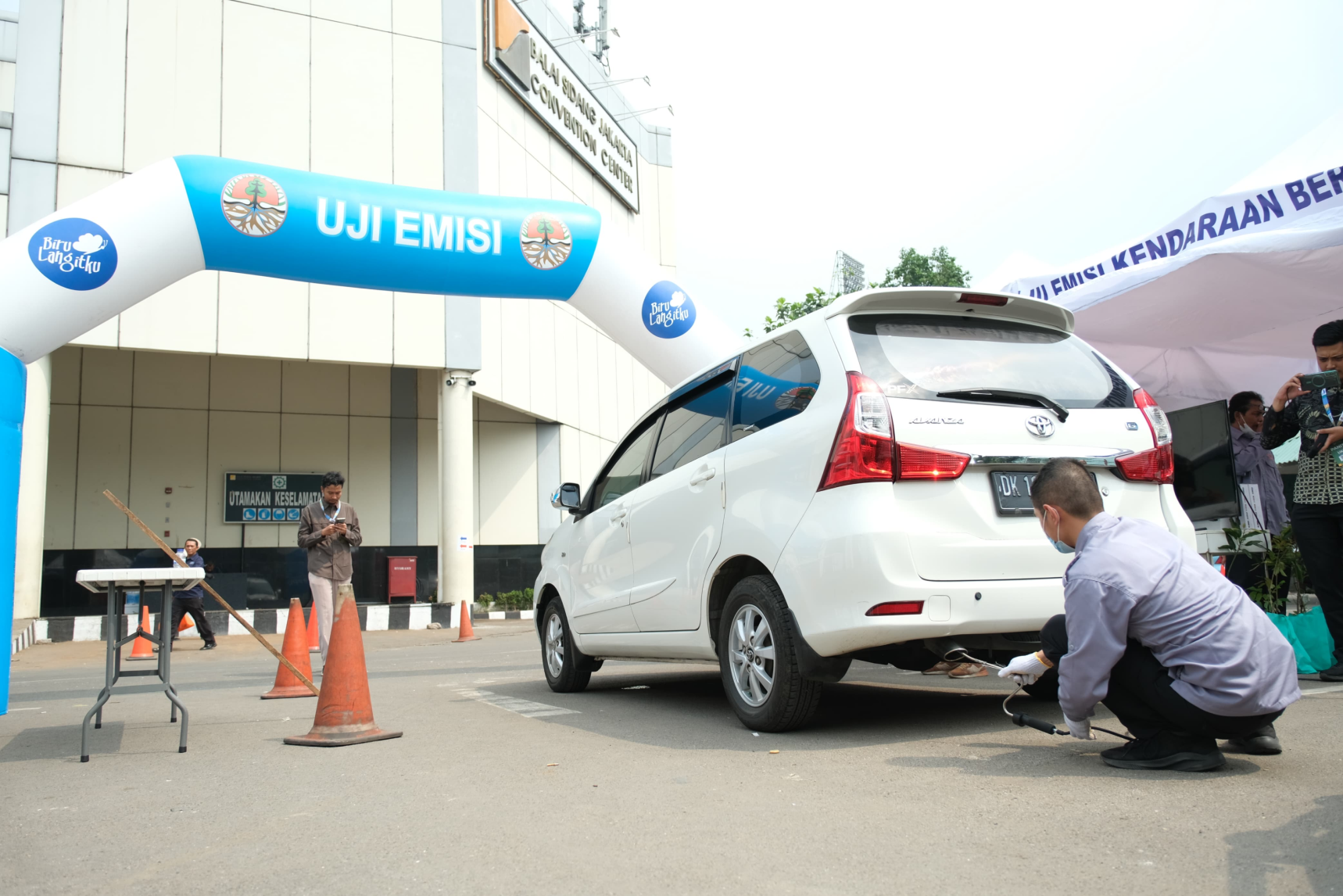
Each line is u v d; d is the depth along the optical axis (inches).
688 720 192.9
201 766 161.8
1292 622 206.5
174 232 299.3
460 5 788.0
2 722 231.1
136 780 151.6
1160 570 119.4
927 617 142.7
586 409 1026.1
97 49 650.8
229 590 746.2
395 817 120.2
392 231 323.6
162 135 664.4
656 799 123.6
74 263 283.4
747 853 99.0
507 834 109.9
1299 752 130.4
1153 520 161.6
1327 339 192.4
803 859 96.1
